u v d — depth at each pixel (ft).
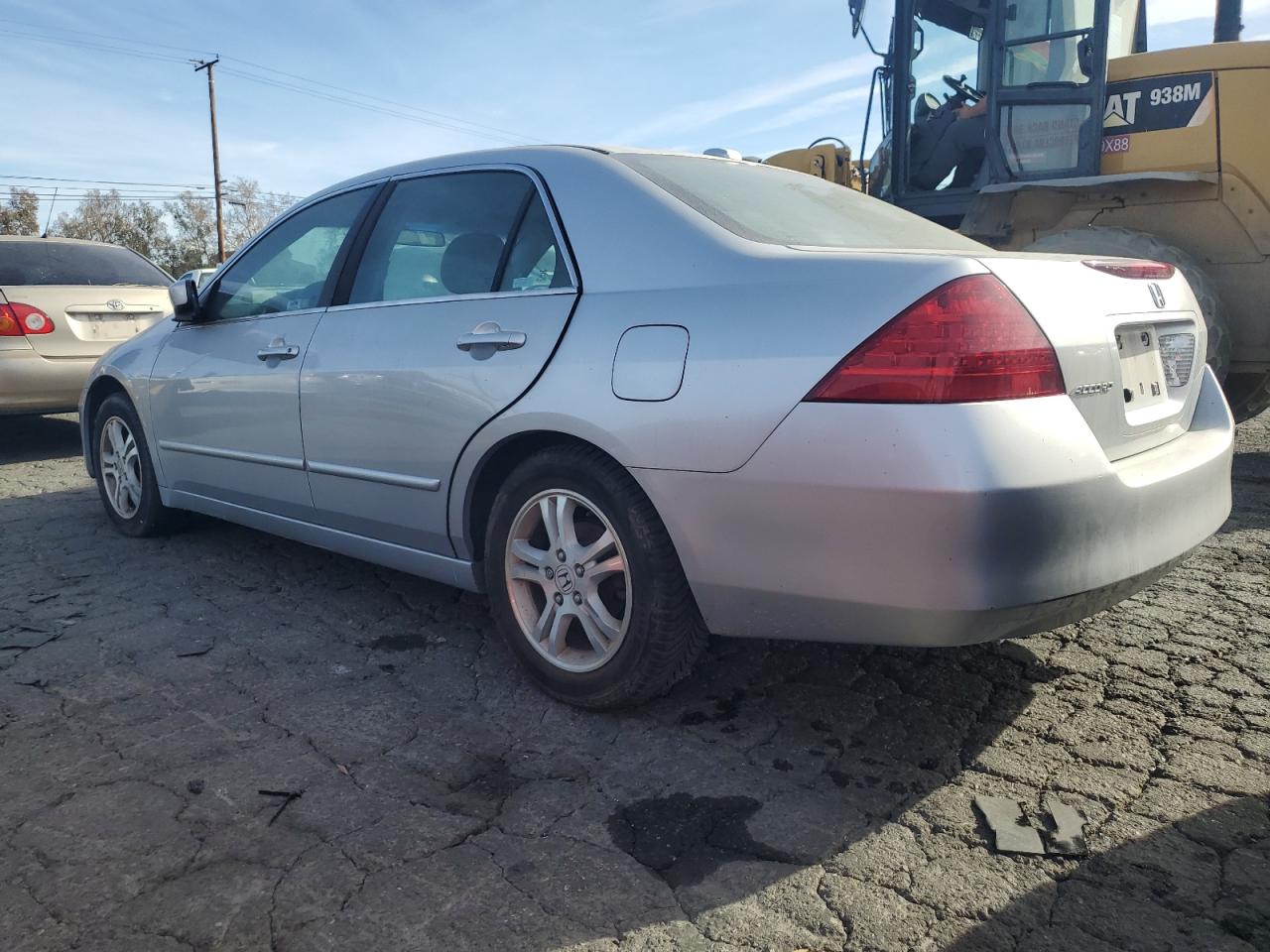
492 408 9.48
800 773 8.43
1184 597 12.34
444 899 6.79
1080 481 7.25
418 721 9.45
